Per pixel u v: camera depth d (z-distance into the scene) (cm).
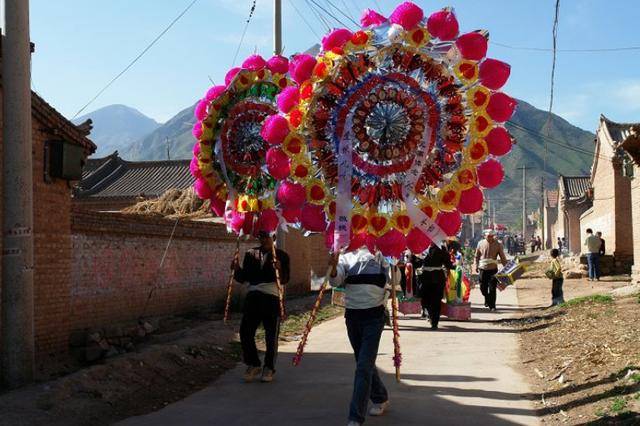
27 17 820
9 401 697
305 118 623
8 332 815
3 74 816
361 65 614
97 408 725
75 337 1205
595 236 2684
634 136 1953
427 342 1162
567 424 629
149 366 883
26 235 821
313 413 693
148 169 4562
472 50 607
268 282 857
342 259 661
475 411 691
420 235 611
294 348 1115
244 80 833
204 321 1580
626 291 1748
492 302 1719
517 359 984
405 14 611
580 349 964
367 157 610
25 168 821
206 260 1802
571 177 6138
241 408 720
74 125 1109
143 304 1490
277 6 1692
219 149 828
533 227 12888
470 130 612
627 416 605
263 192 808
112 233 1368
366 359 623
